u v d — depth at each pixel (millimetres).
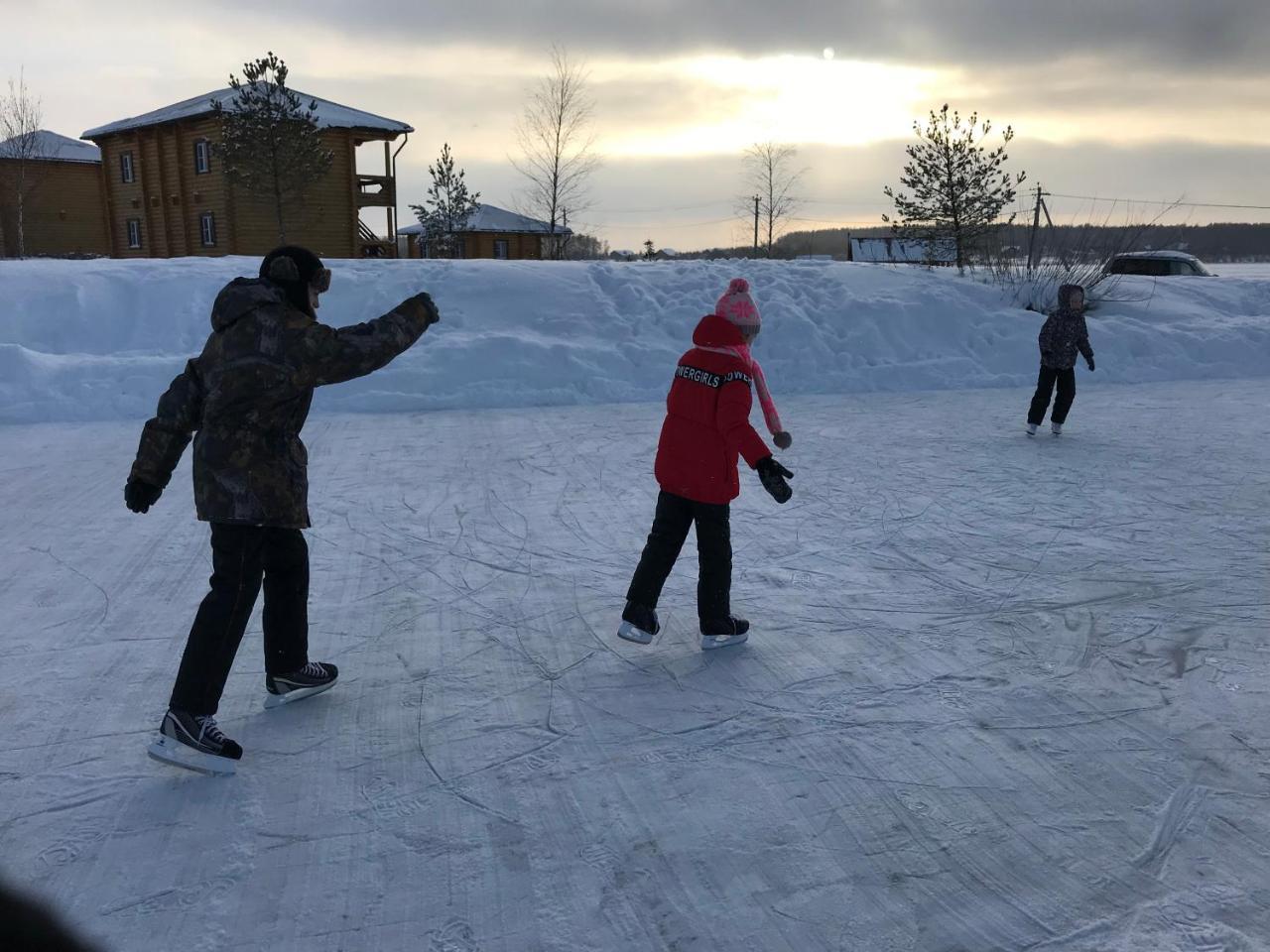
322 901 2463
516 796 2967
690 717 3488
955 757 3170
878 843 2691
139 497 3113
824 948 2270
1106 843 2672
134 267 12773
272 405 3029
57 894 2475
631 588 4062
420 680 3826
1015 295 15000
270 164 25609
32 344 11266
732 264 15117
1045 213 17172
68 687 3742
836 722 3430
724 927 2352
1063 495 6746
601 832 2766
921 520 6133
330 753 3246
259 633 4336
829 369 12625
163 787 3025
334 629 4359
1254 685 3686
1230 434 9047
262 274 3158
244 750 3268
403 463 7809
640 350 12117
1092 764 3111
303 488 3193
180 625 4410
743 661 3982
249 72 25688
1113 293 15852
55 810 2889
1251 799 2889
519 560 5352
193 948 2281
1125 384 12867
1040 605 4598
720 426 3848
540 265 14227
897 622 4402
